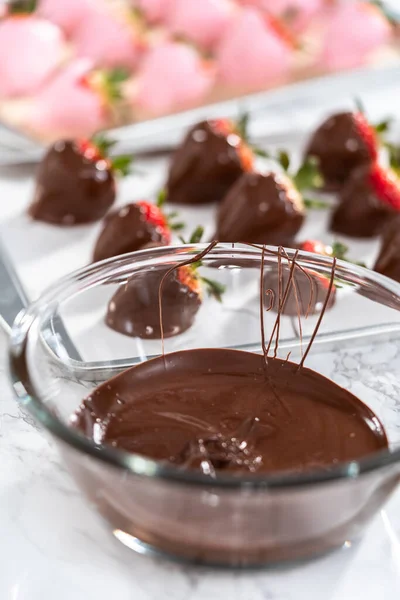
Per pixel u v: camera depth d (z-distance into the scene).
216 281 0.56
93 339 0.55
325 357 0.55
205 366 0.53
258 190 0.71
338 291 0.55
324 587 0.50
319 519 0.47
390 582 0.50
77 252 0.73
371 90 0.99
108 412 0.50
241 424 0.50
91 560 0.50
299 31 1.06
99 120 0.86
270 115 0.93
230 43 0.94
